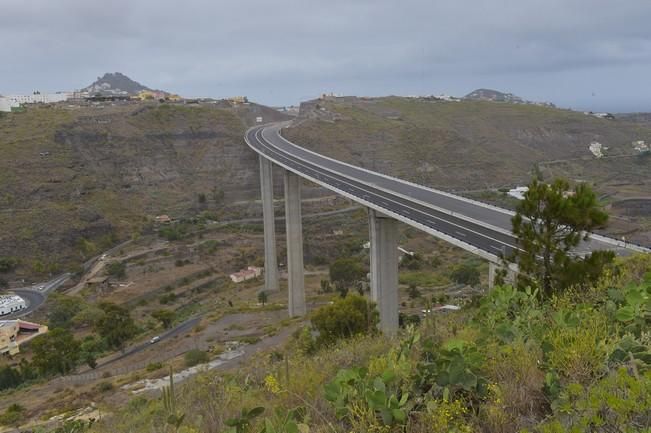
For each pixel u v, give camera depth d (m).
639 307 7.88
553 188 17.36
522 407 5.68
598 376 5.64
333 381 7.11
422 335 11.42
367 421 5.89
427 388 6.62
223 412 8.49
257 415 7.34
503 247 30.58
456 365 6.36
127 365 50.62
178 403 10.64
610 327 7.73
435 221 38.62
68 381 45.44
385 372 6.73
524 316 9.30
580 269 15.96
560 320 8.23
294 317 61.12
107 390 38.25
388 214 40.94
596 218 16.64
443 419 5.36
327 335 29.27
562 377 6.13
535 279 16.64
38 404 37.22
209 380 12.47
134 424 11.77
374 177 63.75
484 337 8.75
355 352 12.23
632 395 4.47
